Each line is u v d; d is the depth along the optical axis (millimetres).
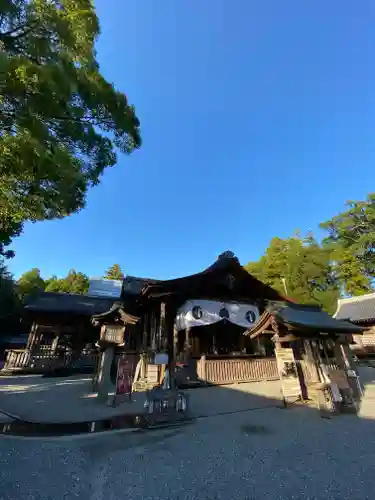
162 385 8758
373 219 33875
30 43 4926
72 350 15211
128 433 5254
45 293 18406
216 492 3064
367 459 3834
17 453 4230
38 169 4988
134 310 14672
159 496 2994
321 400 6910
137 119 8125
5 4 4469
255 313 13492
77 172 6188
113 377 11508
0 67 4012
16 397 8383
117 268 47344
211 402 7750
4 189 6297
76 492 3086
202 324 11883
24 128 4738
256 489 3113
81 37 6078
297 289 30312
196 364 10508
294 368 8062
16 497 2961
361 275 31156
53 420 6020
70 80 5254
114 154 7684
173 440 4844
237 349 14539
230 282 13062
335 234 38188
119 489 3150
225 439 4879
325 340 9156
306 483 3217
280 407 7367
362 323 22266
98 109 6715
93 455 4164
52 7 5203
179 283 11789
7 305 24766
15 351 15000
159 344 10945
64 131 6027
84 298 18922
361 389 9180
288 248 34469
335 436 4949
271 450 4309
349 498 2867
